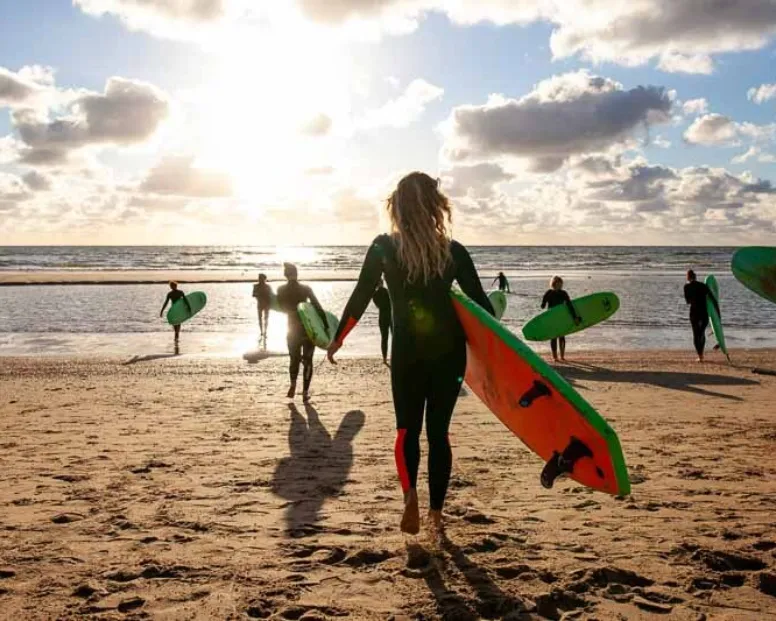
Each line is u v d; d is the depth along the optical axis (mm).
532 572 2768
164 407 7246
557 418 2689
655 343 15328
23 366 11219
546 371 2590
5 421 6387
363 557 2945
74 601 2533
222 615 2412
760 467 4559
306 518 3504
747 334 17156
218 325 19016
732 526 3348
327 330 7762
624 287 33375
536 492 3980
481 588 2629
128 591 2615
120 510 3643
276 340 15875
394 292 3014
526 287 33500
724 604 2504
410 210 2951
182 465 4664
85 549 3062
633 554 2971
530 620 2385
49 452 5059
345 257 109625
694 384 9102
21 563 2895
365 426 6180
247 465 4668
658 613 2432
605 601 2527
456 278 3055
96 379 9680
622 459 2455
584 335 16797
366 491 4023
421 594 2580
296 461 4793
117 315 21422
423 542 3123
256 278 42719
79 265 66125
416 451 3000
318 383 9258
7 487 4090
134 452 5066
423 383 3002
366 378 9766
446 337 2951
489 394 3211
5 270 54406
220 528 3348
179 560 2920
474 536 3193
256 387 8859
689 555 2957
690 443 5355
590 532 3264
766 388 8688
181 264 71500
